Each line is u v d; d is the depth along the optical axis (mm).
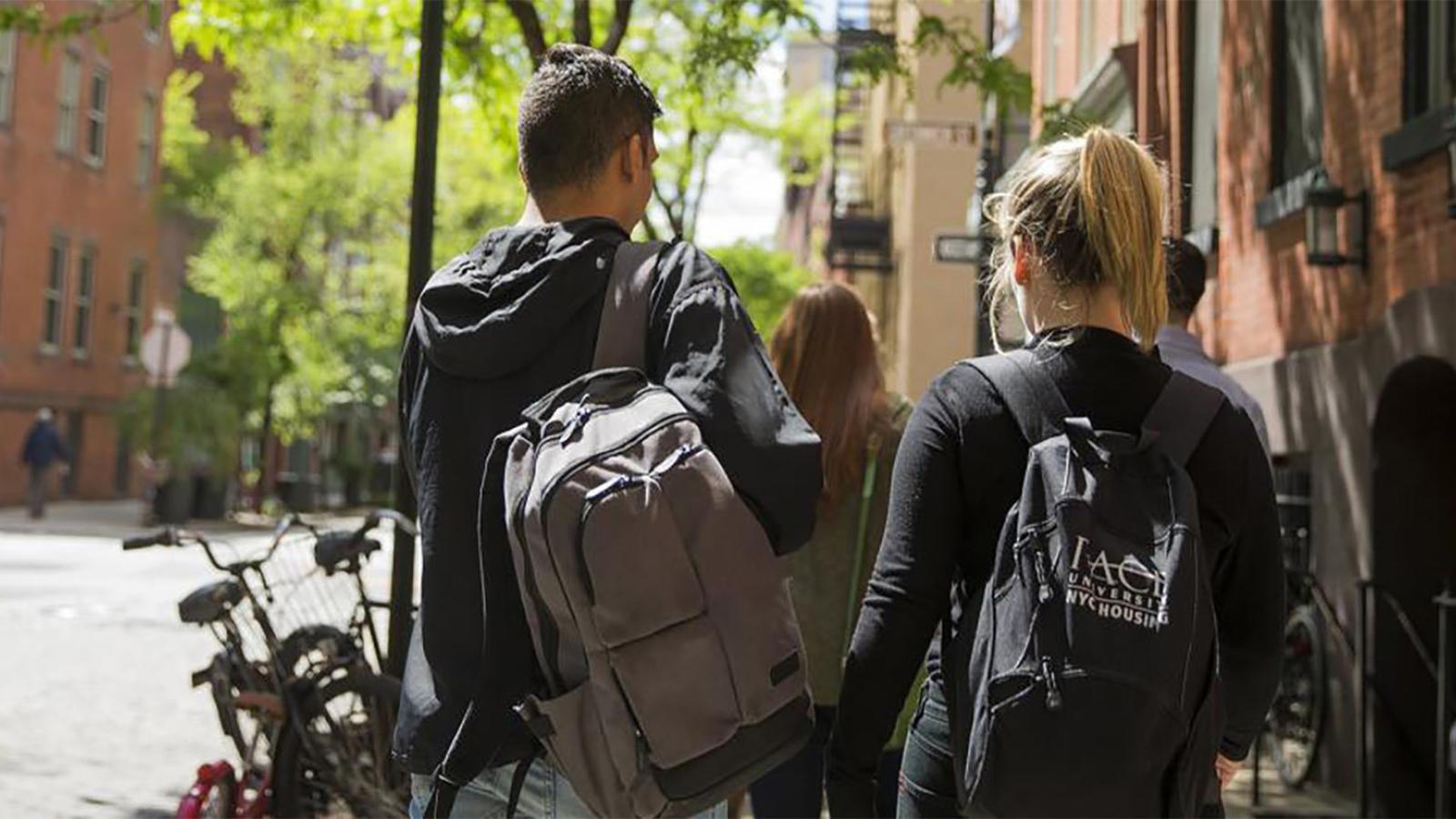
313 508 44156
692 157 18578
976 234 11906
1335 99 8336
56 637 12969
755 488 2277
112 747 8508
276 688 6203
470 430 2459
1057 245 2500
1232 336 10023
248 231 35469
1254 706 2568
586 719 2254
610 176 2576
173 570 19953
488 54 10414
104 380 39438
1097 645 2146
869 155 26328
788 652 2250
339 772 6039
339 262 38062
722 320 2365
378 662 6277
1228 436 2447
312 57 35312
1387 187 7609
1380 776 7668
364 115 37281
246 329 34750
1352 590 8000
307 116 35938
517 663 2350
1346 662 8109
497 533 2359
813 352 4375
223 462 32719
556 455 2256
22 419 35594
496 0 9836
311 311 35125
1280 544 2508
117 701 10016
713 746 2205
